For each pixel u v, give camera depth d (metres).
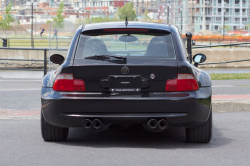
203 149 5.57
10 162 4.89
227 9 151.62
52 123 5.55
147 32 5.72
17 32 89.62
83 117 5.34
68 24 50.41
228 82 14.45
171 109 5.33
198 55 6.87
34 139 6.20
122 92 5.37
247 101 9.28
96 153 5.31
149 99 5.30
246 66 43.72
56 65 20.12
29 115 8.35
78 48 5.62
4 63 40.19
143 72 5.38
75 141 6.05
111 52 5.59
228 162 4.91
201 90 5.51
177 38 5.72
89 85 5.41
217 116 8.51
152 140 6.16
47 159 5.02
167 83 5.39
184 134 6.65
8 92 11.27
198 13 148.62
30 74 27.27
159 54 5.53
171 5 125.25
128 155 5.20
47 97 5.51
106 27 5.75
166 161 4.92
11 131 6.84
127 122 5.33
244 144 5.91
